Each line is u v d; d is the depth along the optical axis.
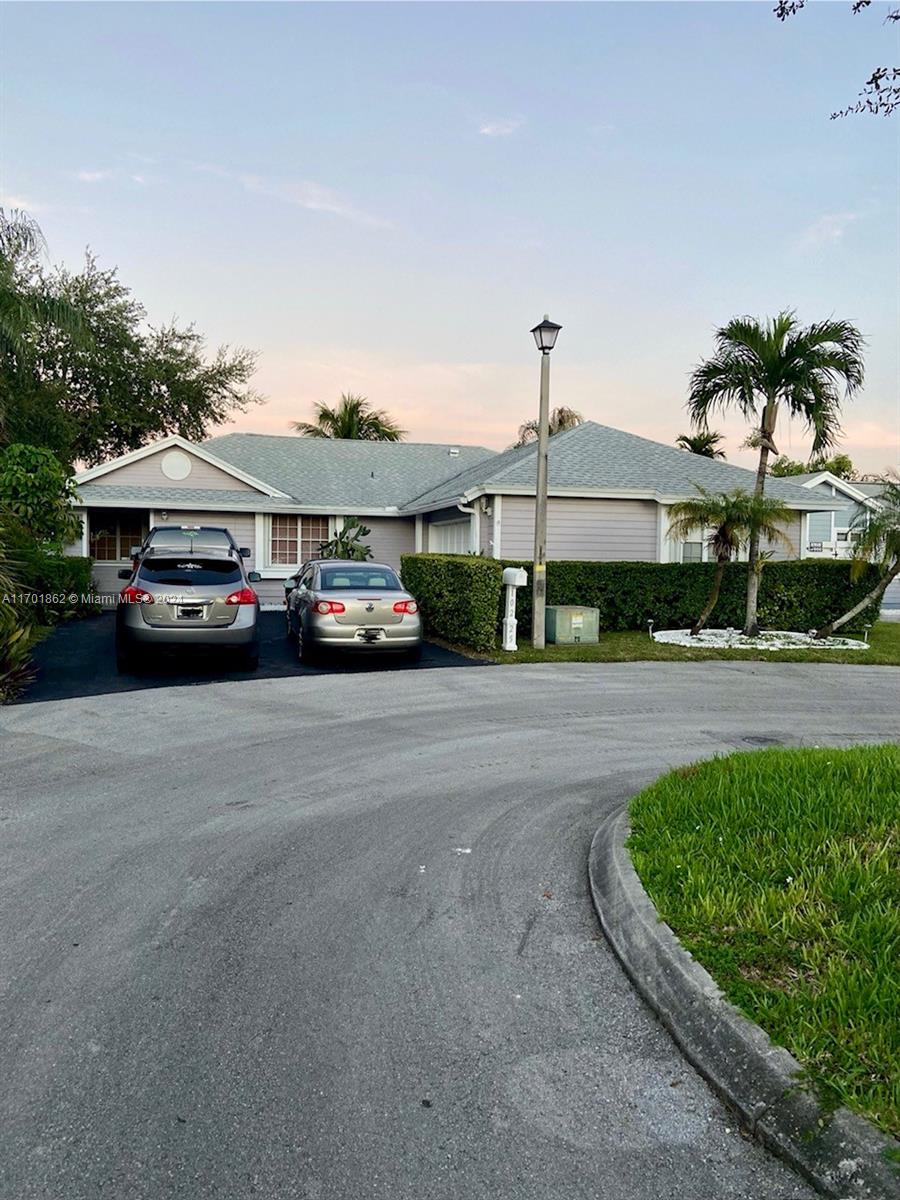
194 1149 2.38
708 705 10.22
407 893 4.32
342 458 26.97
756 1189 2.24
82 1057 2.82
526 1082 2.73
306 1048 2.90
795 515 17.34
